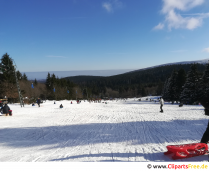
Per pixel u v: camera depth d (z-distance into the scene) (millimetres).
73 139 5789
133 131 6891
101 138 5773
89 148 4492
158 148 4207
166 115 12883
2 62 37375
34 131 7453
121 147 4449
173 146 3447
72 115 14320
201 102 3410
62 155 3967
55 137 6250
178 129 6914
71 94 86688
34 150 4582
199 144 3477
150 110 18781
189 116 11555
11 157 3967
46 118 12312
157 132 6488
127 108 23312
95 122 10062
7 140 5887
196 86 31953
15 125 9180
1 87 35906
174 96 41156
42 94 67250
